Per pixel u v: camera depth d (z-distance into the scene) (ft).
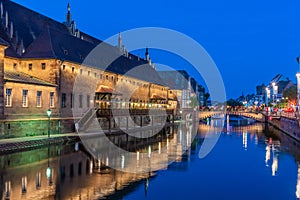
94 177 86.53
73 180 82.33
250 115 432.66
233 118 583.58
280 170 103.50
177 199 70.59
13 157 108.99
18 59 181.27
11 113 145.79
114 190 74.95
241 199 72.13
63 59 180.55
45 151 124.47
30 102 157.17
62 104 181.06
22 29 203.82
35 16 226.17
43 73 178.40
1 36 183.42
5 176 83.05
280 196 74.69
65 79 184.65
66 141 155.94
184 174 95.40
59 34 202.18
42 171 90.38
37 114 160.76
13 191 70.18
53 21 246.88
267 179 90.94
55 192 70.79
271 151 146.00
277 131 263.70
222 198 72.49
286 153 139.95
